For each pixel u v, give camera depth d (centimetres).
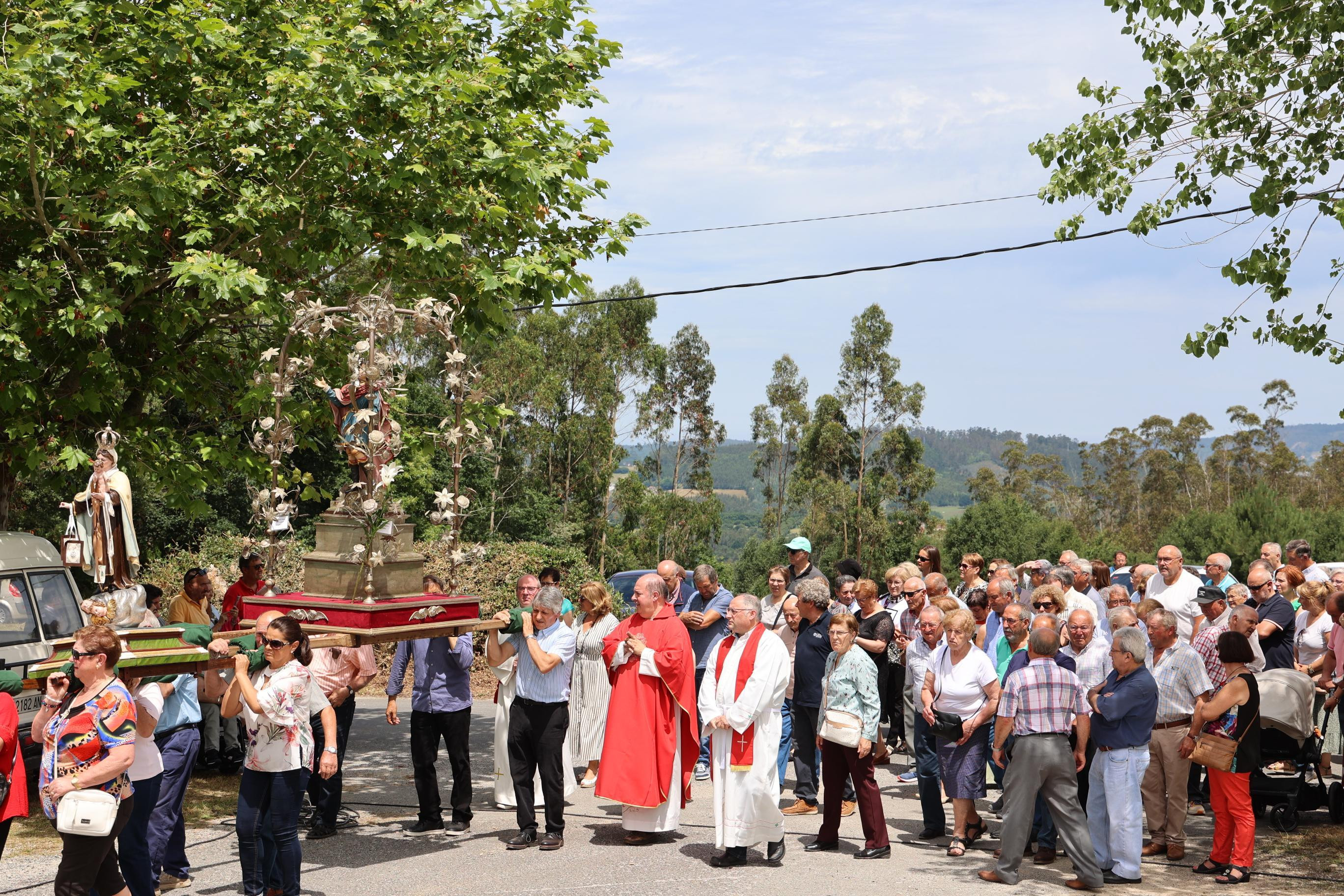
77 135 992
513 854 835
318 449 1338
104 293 1005
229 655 707
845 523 6506
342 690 868
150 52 1049
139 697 645
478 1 1177
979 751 851
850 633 841
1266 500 5078
